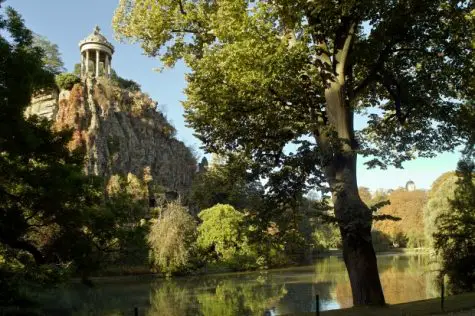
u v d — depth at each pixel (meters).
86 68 89.75
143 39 20.23
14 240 18.02
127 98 90.81
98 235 21.83
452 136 20.09
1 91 12.77
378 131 21.62
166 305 29.61
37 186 16.98
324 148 15.62
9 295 17.58
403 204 113.19
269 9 15.23
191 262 52.66
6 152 16.44
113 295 34.53
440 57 17.62
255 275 50.72
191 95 18.78
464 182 27.89
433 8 16.05
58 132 18.47
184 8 19.05
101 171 73.75
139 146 85.12
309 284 40.25
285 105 18.23
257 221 17.72
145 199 73.75
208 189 22.41
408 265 55.22
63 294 33.41
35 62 13.71
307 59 16.66
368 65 18.52
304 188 16.36
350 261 16.27
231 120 18.69
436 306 15.88
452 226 25.31
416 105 18.70
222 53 16.31
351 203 15.30
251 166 17.77
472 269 24.06
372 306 15.61
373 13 15.93
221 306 28.94
